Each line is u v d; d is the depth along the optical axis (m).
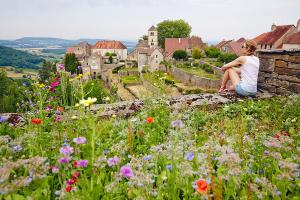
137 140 4.49
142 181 2.80
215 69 51.19
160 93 7.02
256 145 4.06
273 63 8.82
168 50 84.44
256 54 9.39
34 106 5.72
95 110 6.46
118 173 2.97
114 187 2.81
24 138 4.04
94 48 124.88
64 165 3.12
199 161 3.32
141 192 2.83
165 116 5.54
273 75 8.86
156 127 5.20
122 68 95.75
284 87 8.52
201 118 5.86
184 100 7.13
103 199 2.81
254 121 5.75
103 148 3.99
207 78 46.66
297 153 3.80
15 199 2.68
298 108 6.45
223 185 3.07
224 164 3.06
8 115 5.85
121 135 4.57
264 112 6.53
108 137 4.78
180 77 57.31
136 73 82.44
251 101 7.16
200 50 75.94
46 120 4.95
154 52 81.00
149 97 6.89
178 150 3.59
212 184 2.28
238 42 75.50
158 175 3.16
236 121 5.38
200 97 7.81
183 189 2.96
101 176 3.16
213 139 4.25
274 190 2.82
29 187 2.88
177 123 3.67
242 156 3.56
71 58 78.56
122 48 126.50
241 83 8.01
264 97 8.02
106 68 99.06
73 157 3.41
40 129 4.34
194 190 2.98
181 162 3.16
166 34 113.12
